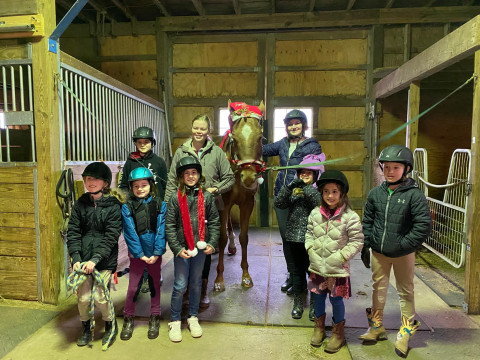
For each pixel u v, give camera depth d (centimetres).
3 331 227
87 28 523
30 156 366
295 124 278
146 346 210
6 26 249
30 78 258
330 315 247
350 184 515
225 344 212
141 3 475
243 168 264
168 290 296
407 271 200
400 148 199
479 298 247
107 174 211
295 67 505
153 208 214
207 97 522
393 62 492
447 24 477
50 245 262
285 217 265
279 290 294
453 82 476
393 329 227
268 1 466
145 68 524
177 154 263
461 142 487
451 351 202
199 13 489
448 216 356
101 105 328
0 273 272
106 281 206
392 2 454
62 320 243
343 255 193
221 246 289
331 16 486
